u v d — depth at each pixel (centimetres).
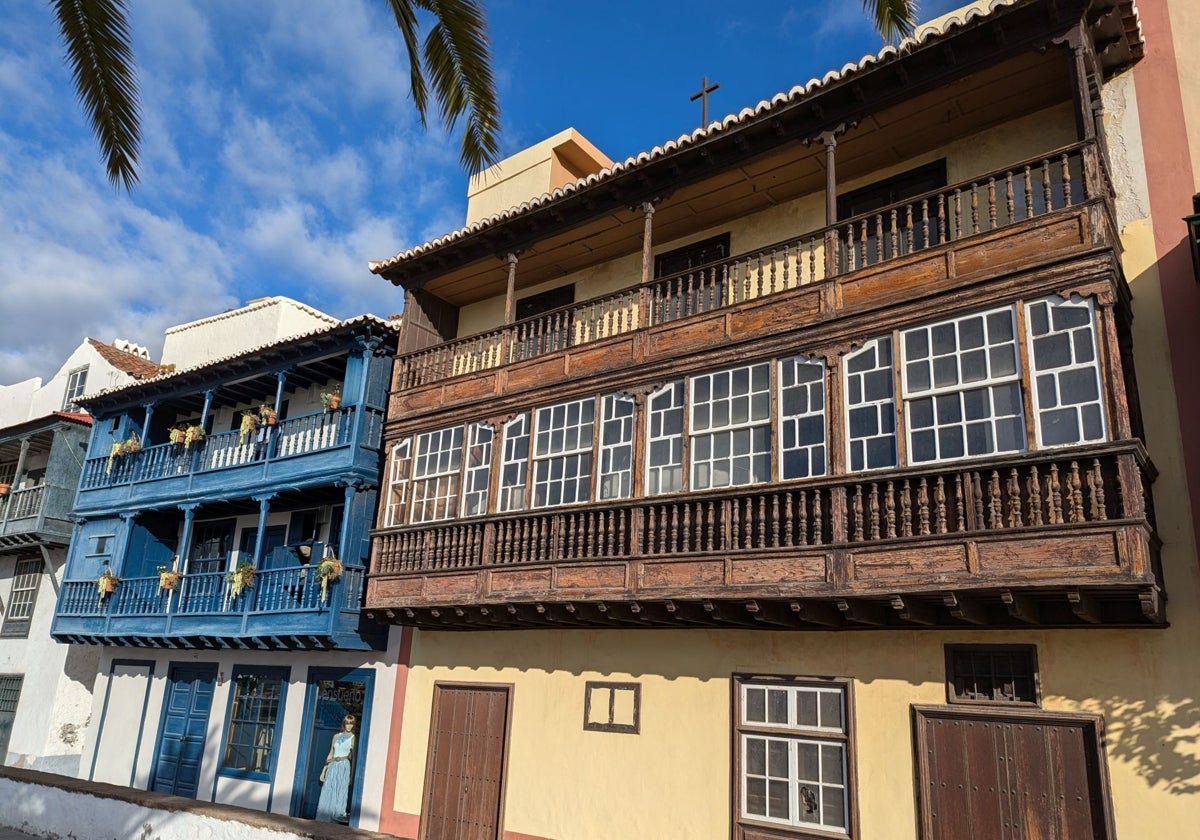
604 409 1330
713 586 1105
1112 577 834
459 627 1513
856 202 1345
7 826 1683
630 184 1379
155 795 1513
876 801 1040
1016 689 991
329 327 1773
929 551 947
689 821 1181
